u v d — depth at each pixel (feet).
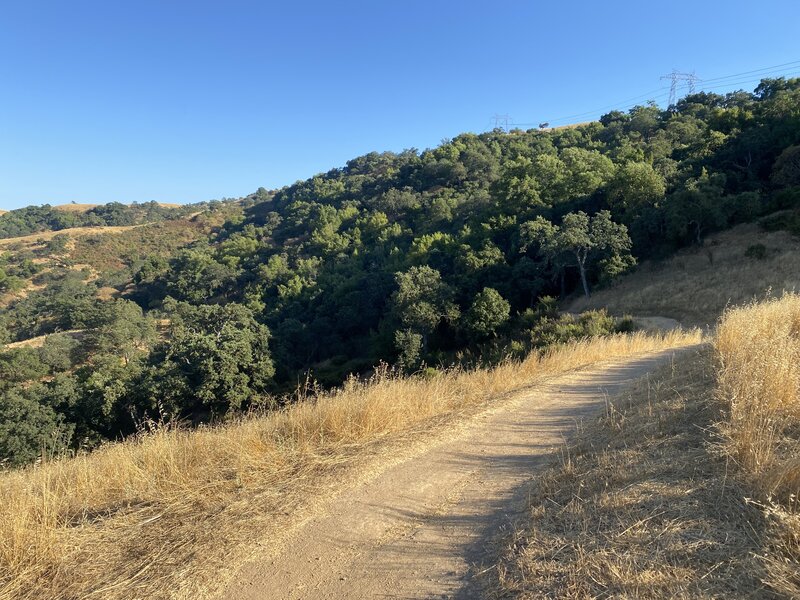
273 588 9.06
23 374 164.76
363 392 22.54
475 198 237.04
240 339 111.34
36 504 12.03
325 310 192.44
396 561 9.71
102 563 10.14
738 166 157.89
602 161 186.29
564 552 8.54
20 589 9.38
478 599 8.00
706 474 9.92
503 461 15.64
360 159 549.95
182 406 102.63
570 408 22.52
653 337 56.39
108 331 190.29
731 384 13.74
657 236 139.44
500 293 142.51
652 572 7.19
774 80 234.17
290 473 15.01
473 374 31.86
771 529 7.33
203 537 11.00
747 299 86.69
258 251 333.01
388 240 259.39
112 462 15.38
